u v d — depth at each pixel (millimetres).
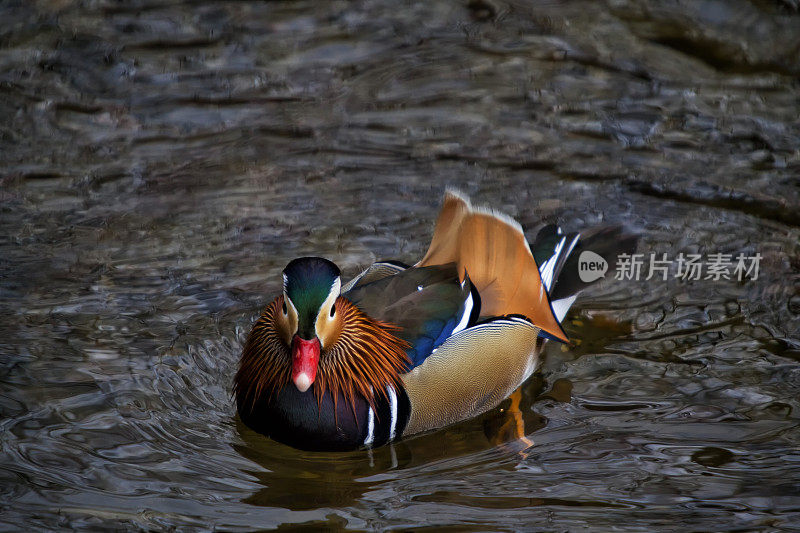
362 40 17141
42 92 15328
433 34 17375
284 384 8898
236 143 14305
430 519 7938
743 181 13391
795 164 13703
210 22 17641
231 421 9352
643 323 11023
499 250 9945
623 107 15141
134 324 10547
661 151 14070
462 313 9602
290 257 11828
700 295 11414
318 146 14234
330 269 8586
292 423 8922
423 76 16031
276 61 16438
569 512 8031
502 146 14203
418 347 9258
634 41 17031
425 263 10039
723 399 9695
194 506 8039
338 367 8953
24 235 12055
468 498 8258
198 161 13867
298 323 8430
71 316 10609
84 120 14711
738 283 11578
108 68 16047
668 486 8367
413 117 14961
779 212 12766
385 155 14055
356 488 8430
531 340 10203
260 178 13500
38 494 8062
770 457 8758
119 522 7781
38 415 9078
